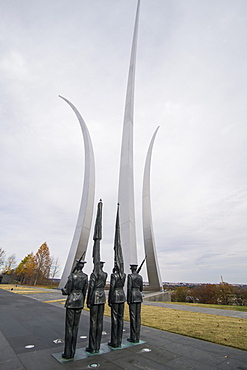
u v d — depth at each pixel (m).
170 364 4.22
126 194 21.78
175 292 49.72
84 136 31.39
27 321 7.75
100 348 5.15
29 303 12.66
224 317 9.71
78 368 3.96
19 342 5.39
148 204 29.91
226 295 42.16
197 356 4.68
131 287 5.95
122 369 3.94
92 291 5.20
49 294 19.83
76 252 24.48
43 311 10.00
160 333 6.69
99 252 5.79
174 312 11.17
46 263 49.34
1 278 46.44
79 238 25.02
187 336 6.34
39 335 6.04
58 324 7.41
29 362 4.18
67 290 4.80
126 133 25.62
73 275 4.96
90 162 29.03
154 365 4.16
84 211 26.27
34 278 48.81
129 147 24.33
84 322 7.93
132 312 5.80
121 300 5.52
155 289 26.11
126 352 4.89
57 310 10.44
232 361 4.41
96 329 4.98
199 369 4.01
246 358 4.59
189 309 12.62
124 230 20.30
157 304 15.55
